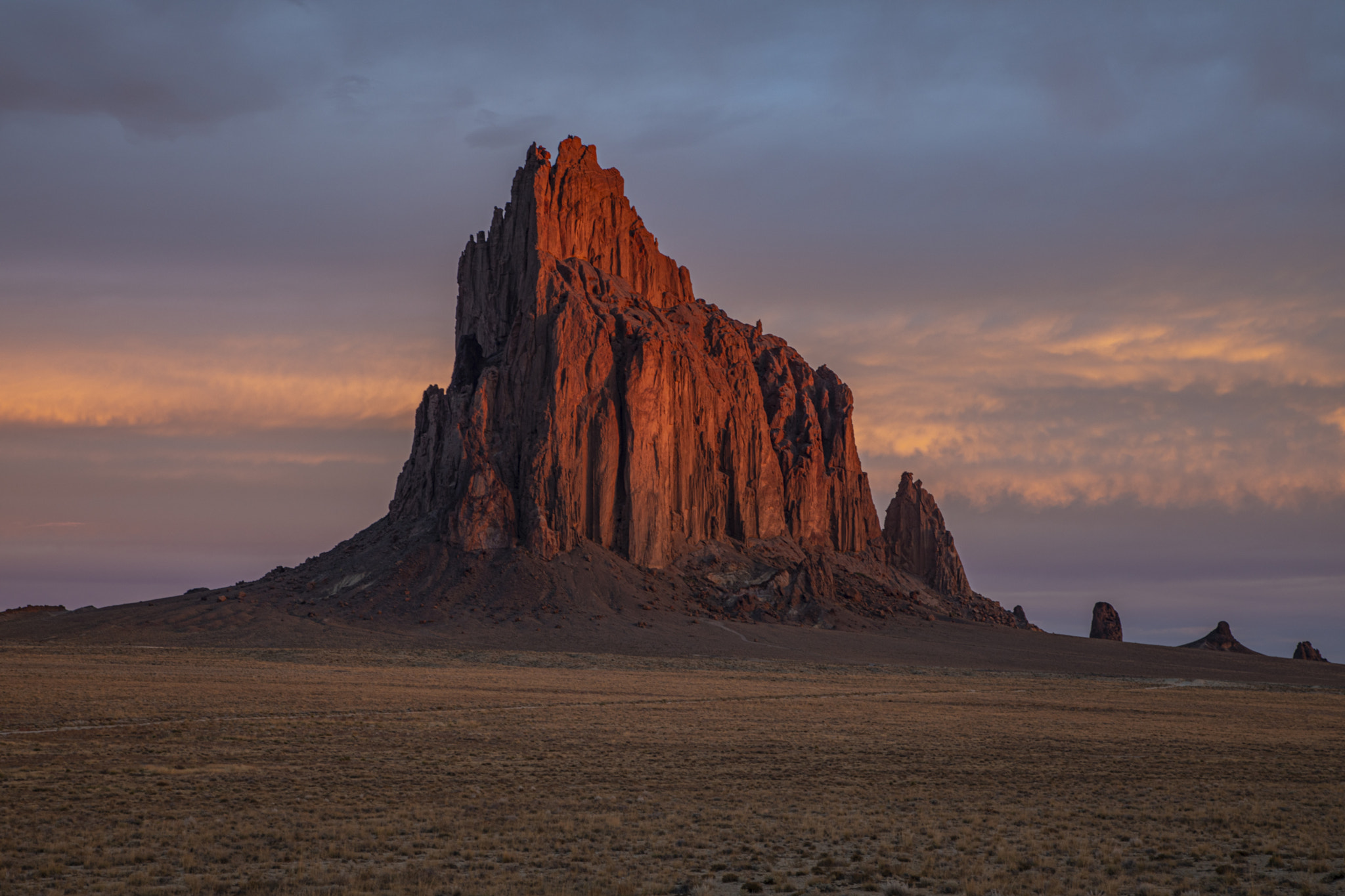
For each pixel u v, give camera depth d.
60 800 45.72
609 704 102.50
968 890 32.97
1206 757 72.31
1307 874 36.34
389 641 174.12
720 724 86.06
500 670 144.38
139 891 31.53
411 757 62.31
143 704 86.06
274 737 69.81
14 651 154.38
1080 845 40.41
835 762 65.25
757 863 36.84
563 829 41.72
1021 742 78.50
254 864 35.31
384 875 33.84
